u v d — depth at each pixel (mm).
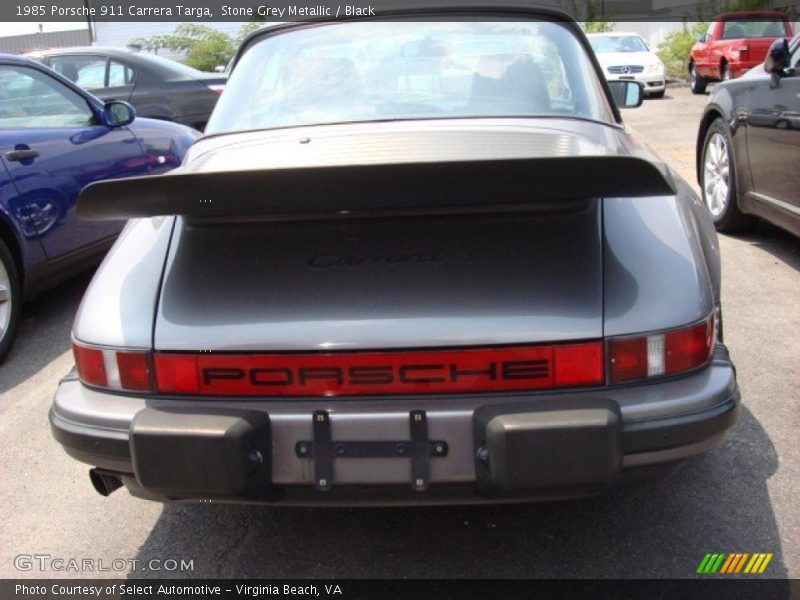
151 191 1827
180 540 2598
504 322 1936
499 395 1951
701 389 1991
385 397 1966
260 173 1739
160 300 2080
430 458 1951
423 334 1933
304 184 1785
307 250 2098
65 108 4855
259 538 2588
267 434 1979
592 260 2020
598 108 2707
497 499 1960
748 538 2449
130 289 2127
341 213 2094
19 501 2861
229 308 2023
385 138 2330
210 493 1955
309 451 1977
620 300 1963
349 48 2887
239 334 1982
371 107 2699
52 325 4715
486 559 2418
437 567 2395
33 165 4340
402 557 2451
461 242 2068
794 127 4312
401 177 1757
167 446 1938
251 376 1983
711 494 2678
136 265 2184
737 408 2047
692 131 10375
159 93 8688
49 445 3266
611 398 1949
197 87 8867
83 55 8945
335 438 1965
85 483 2975
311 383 1971
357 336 1942
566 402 1921
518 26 2910
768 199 4738
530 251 2043
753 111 4891
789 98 4402
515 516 2627
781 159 4508
